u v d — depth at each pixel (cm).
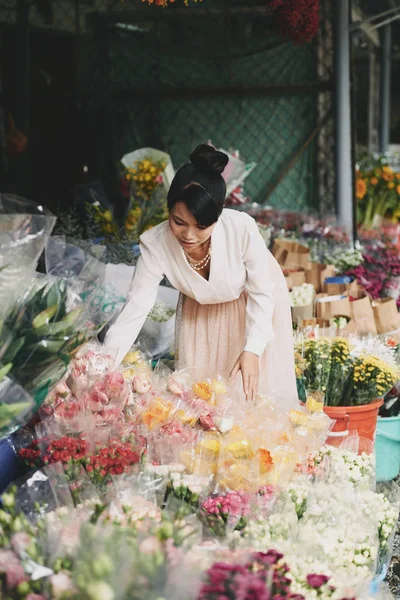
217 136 716
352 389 328
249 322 286
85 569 153
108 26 701
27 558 162
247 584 156
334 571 193
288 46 693
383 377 327
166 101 709
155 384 271
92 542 158
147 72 705
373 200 790
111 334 276
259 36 695
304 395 329
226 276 281
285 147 712
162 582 154
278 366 305
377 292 553
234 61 701
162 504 208
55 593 154
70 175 701
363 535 210
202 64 704
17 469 224
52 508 190
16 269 216
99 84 707
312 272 502
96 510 180
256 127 712
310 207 715
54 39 693
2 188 639
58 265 270
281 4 584
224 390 264
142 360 283
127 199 575
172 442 229
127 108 711
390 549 234
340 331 372
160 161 537
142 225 511
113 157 712
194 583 156
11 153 641
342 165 680
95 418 229
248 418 249
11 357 200
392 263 590
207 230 253
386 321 426
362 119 1320
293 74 698
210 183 245
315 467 245
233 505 200
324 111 701
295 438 246
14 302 210
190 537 172
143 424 237
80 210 533
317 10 605
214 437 236
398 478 378
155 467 218
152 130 714
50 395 233
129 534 164
